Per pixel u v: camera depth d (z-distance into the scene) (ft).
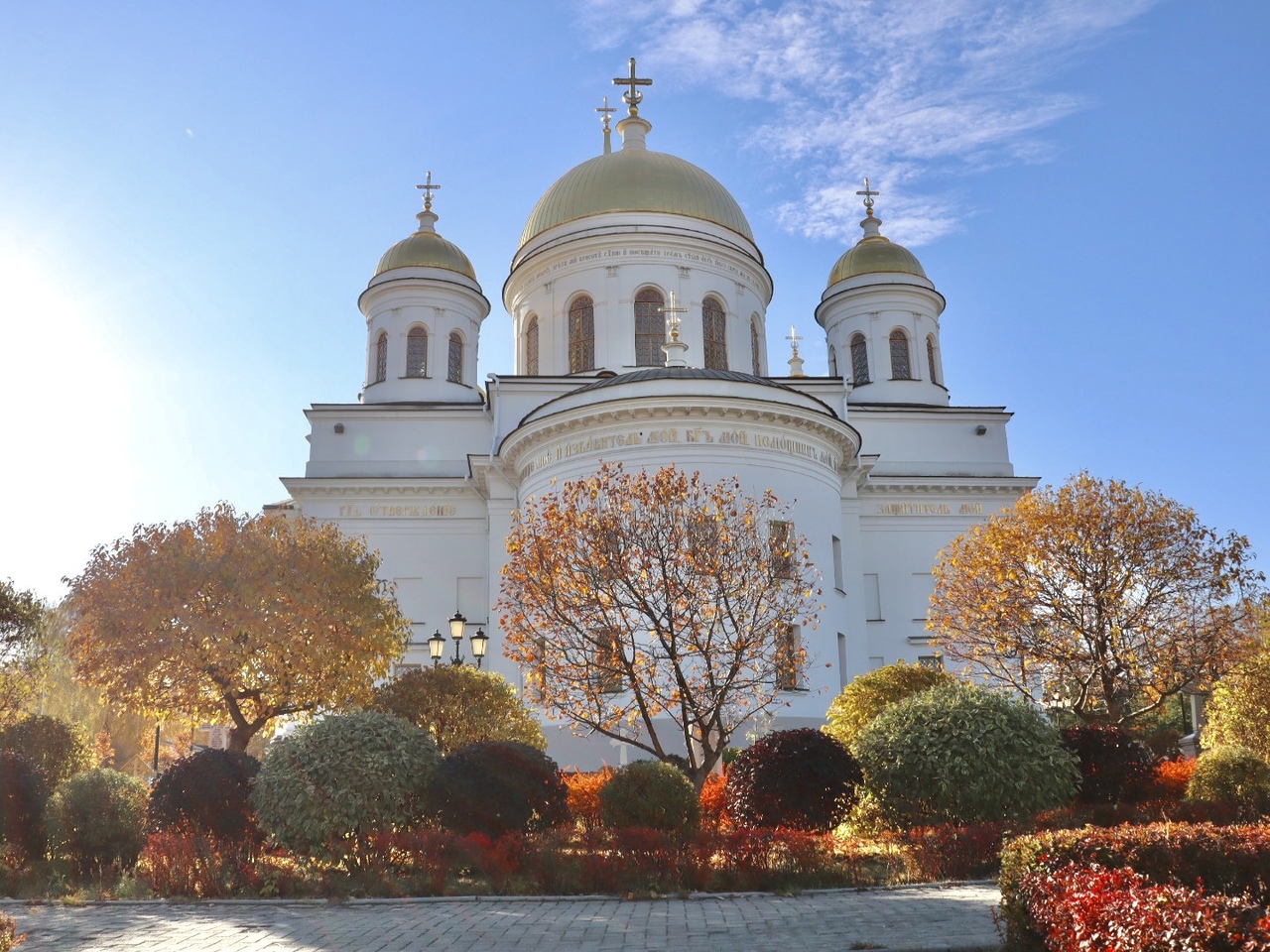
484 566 128.47
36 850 56.29
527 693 74.90
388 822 52.08
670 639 71.00
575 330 132.67
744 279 136.87
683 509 76.28
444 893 45.85
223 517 88.94
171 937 37.09
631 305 130.00
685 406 100.68
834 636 102.22
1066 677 85.87
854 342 156.04
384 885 46.60
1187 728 144.87
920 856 47.93
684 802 56.75
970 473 142.51
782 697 94.94
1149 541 82.69
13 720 89.61
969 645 92.27
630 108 148.36
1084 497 85.30
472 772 55.06
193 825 55.77
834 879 46.16
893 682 75.10
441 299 147.43
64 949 35.12
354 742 53.67
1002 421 144.46
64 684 146.51
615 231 130.72
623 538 72.59
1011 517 91.20
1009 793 53.93
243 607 81.97
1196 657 80.53
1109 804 58.95
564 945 34.55
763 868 45.88
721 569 71.61
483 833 53.11
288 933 37.50
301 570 85.76
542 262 135.13
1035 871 30.60
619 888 45.39
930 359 155.94
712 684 69.56
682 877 45.52
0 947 32.94
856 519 121.60
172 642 81.00
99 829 53.67
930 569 134.41
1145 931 23.31
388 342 145.89
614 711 73.10
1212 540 83.20
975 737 55.06
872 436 143.13
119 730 161.68
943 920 37.04
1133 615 81.92
